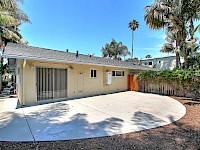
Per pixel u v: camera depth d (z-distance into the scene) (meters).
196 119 5.58
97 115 6.14
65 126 4.79
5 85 19.97
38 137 3.95
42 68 8.97
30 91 8.41
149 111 6.91
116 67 14.32
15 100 10.08
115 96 11.82
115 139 3.83
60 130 4.45
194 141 3.67
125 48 41.66
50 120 5.42
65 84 10.23
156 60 27.78
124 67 14.70
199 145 3.46
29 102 8.35
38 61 8.74
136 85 15.50
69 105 8.17
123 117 5.88
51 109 7.18
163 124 5.06
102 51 42.59
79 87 11.23
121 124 5.03
